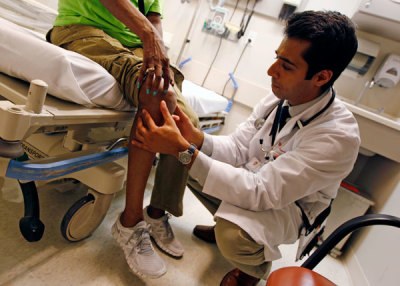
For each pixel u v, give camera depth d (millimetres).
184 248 1167
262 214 862
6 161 588
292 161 815
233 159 1106
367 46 1892
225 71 2504
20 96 609
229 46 2463
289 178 789
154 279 932
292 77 783
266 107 1120
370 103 2057
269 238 849
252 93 2383
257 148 1059
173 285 941
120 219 904
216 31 2459
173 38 2652
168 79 757
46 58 639
